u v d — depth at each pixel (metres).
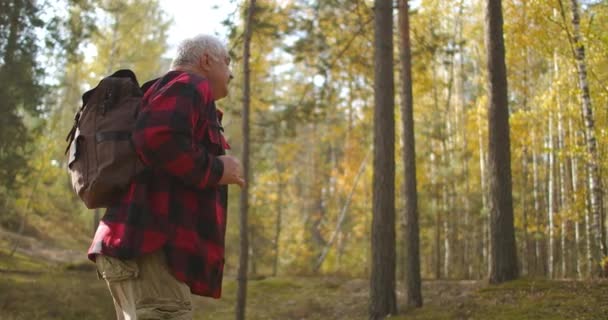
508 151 11.87
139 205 1.81
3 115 12.94
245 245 10.88
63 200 27.95
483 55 23.55
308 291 16.62
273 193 27.30
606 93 13.10
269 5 11.81
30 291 12.55
